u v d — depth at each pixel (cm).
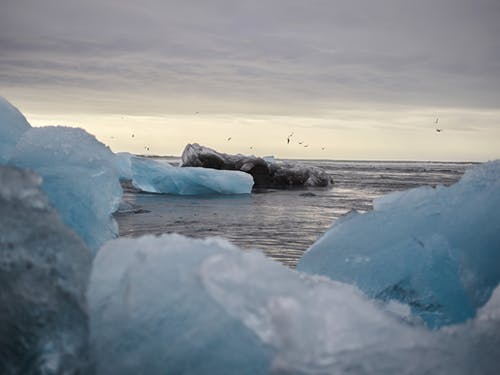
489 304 186
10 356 143
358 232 296
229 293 135
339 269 282
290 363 129
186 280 155
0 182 162
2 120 335
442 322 254
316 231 1049
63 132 284
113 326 154
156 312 153
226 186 2144
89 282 164
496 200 259
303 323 134
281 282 145
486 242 248
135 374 146
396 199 322
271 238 947
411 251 273
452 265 261
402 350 140
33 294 151
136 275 160
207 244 169
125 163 2767
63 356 148
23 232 157
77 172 269
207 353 144
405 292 266
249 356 143
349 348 136
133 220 1196
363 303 154
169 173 2112
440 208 285
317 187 2706
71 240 168
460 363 144
